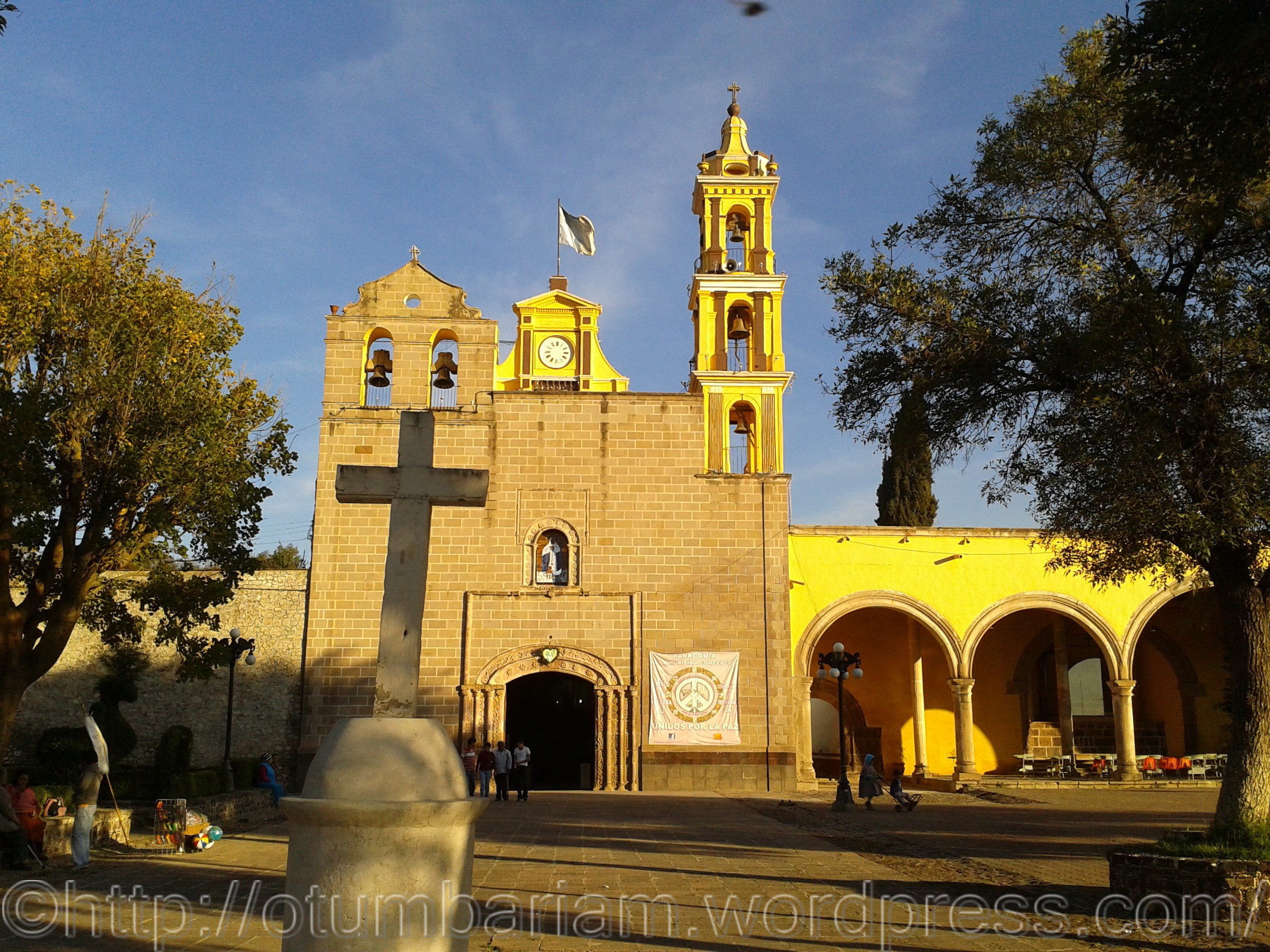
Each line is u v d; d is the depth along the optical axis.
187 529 21.70
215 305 22.53
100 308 20.31
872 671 42.50
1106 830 22.64
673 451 36.00
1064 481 15.38
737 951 10.42
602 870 15.93
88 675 33.53
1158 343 13.50
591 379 40.19
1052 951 10.56
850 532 37.66
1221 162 12.00
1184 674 42.62
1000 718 42.56
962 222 16.67
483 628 34.53
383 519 34.84
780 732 34.28
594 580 35.03
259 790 25.86
